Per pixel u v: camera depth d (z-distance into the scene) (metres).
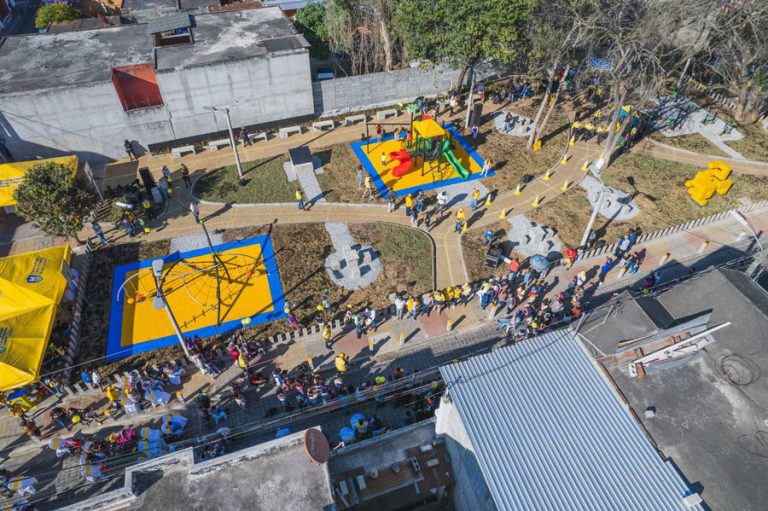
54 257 29.70
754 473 17.19
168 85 40.78
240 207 38.09
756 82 43.56
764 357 19.47
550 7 40.22
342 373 27.80
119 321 30.22
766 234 35.97
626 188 40.00
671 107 48.53
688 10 33.56
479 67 50.28
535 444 17.94
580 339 21.22
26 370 24.64
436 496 24.03
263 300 31.61
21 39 44.59
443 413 20.77
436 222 36.94
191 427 25.62
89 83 38.66
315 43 51.53
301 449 18.47
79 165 42.12
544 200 38.91
